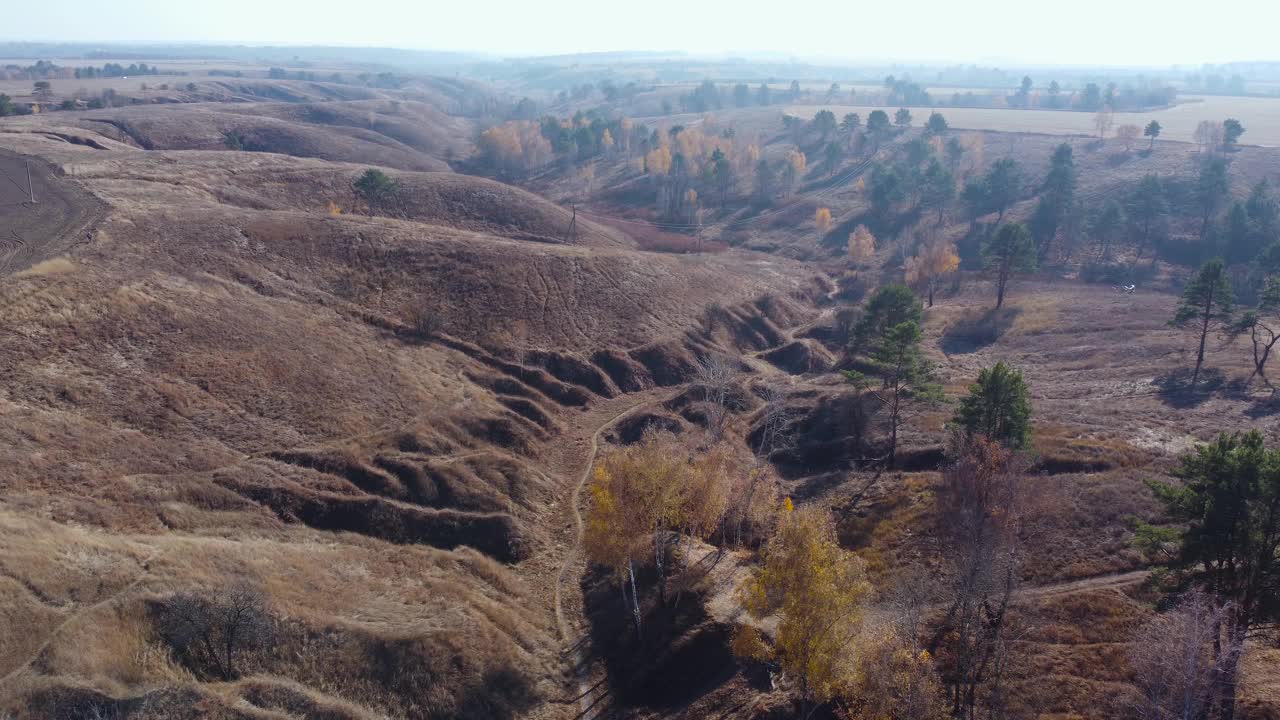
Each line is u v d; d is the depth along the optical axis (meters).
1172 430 59.91
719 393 67.38
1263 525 29.78
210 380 52.25
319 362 59.34
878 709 28.77
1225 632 31.12
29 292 52.31
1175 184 152.12
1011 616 37.34
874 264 133.25
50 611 28.86
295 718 28.28
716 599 39.84
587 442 62.62
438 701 32.06
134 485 40.62
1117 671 33.91
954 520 38.88
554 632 39.38
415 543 45.00
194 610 30.45
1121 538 43.34
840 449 62.50
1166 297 107.31
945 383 77.56
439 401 60.31
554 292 84.62
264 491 44.19
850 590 29.39
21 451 39.59
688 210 171.38
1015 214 147.62
